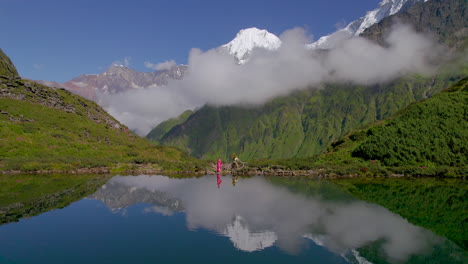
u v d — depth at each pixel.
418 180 90.62
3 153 108.75
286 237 39.66
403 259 33.19
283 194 67.81
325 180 92.50
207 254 34.38
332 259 33.28
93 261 32.56
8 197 62.59
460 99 124.69
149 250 35.41
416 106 126.94
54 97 168.12
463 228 43.09
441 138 106.62
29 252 34.84
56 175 98.25
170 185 80.31
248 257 33.66
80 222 45.62
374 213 51.09
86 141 137.25
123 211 52.06
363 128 145.25
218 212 51.75
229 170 115.69
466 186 78.12
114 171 110.81
